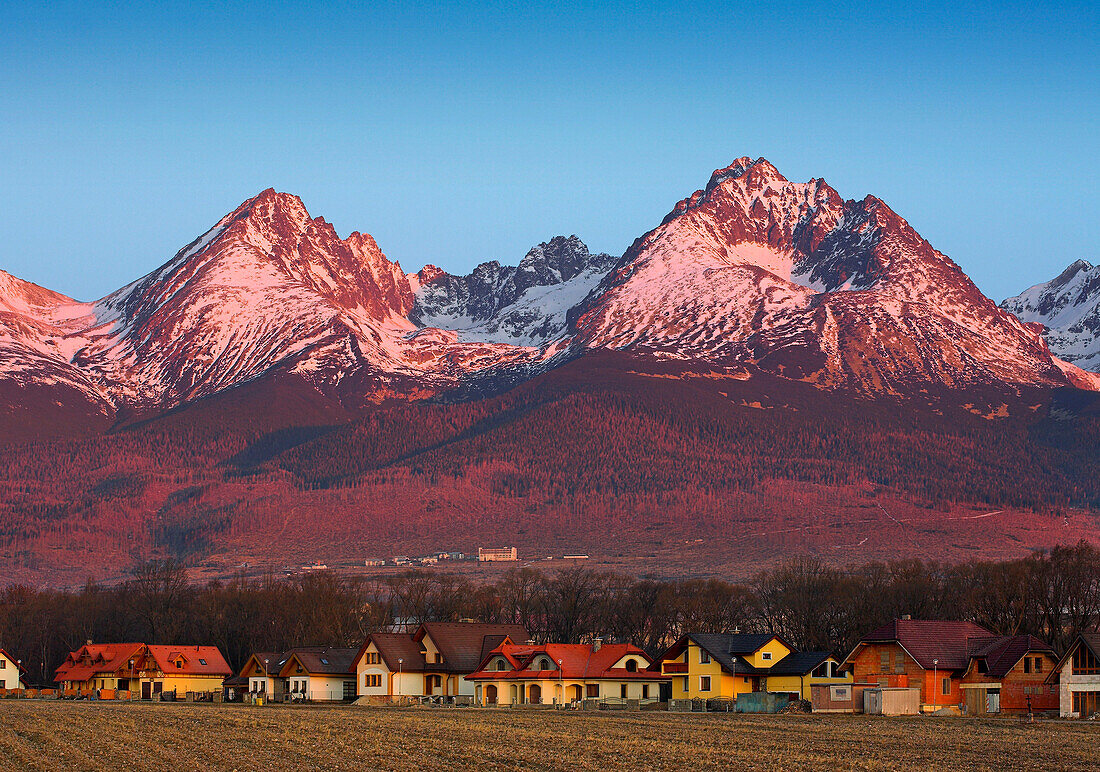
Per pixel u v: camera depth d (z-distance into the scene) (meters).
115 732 128.50
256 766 104.81
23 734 126.69
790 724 139.88
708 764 105.25
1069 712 152.25
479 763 106.00
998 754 111.81
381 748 114.81
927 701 165.12
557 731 129.50
